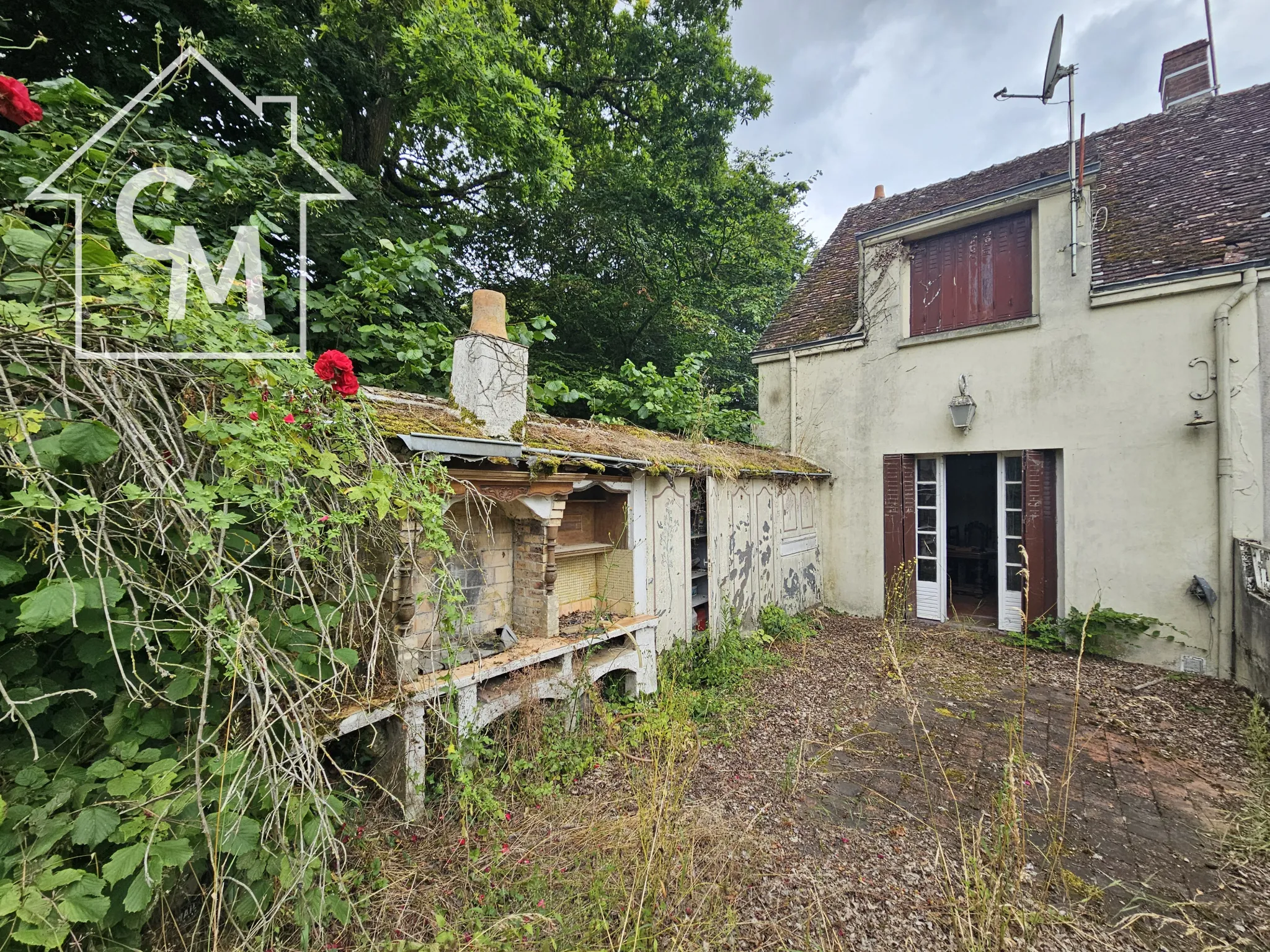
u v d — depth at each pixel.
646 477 4.68
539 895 2.16
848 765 3.49
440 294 6.32
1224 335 5.09
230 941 1.82
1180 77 7.53
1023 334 6.26
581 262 10.70
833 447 7.78
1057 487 6.09
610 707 3.80
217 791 1.64
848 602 7.63
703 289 12.22
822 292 8.83
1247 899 2.32
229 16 6.23
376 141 8.33
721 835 2.67
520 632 3.74
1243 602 4.77
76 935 1.41
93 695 1.57
